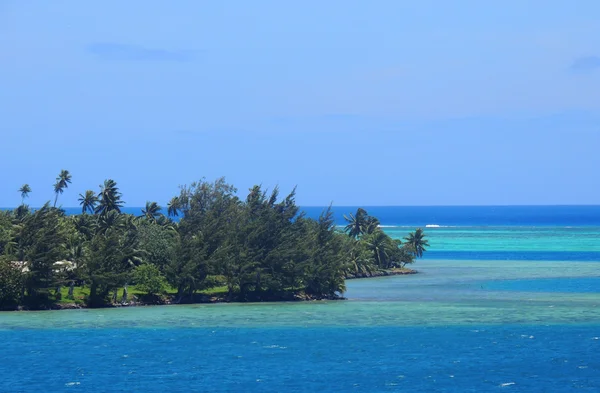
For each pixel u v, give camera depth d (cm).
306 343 13675
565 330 14862
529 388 10462
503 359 12238
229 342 13775
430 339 13962
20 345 13462
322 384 10762
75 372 11531
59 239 17362
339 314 17162
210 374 11388
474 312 17438
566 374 11219
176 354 12788
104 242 17938
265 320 16238
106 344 13600
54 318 16250
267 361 12225
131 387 10662
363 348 13188
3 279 16775
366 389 10469
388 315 16975
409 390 10400
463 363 11981
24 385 10800
